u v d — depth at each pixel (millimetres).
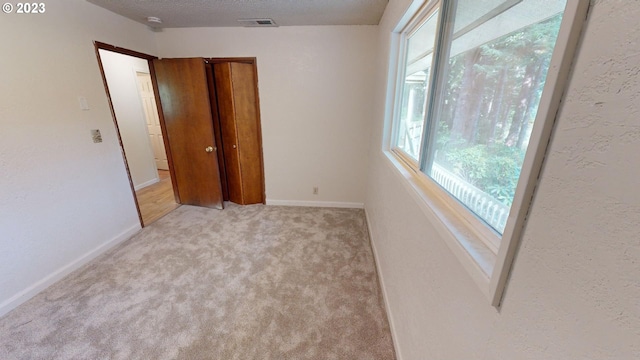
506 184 693
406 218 1324
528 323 461
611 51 309
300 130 3150
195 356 1390
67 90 1971
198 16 2443
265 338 1498
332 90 2959
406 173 1435
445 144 1103
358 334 1529
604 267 327
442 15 1095
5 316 1615
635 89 281
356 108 3014
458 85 991
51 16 1841
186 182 3346
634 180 286
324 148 3209
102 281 1949
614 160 309
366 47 2775
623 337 310
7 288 1661
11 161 1657
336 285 1943
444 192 1043
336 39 2770
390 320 1567
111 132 2357
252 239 2592
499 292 535
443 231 827
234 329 1555
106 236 2359
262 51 2875
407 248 1293
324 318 1640
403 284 1350
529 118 616
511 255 501
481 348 616
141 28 2705
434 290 926
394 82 1994
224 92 3029
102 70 2252
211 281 1972
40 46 1783
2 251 1632
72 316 1622
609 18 309
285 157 3283
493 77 762
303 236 2662
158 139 4973
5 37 1601
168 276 2020
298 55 2855
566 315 385
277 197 3469
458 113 987
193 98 2963
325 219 3062
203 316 1645
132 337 1488
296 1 2053
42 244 1847
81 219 2121
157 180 4484
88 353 1391
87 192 2160
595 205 337
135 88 3998
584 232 354
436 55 1151
